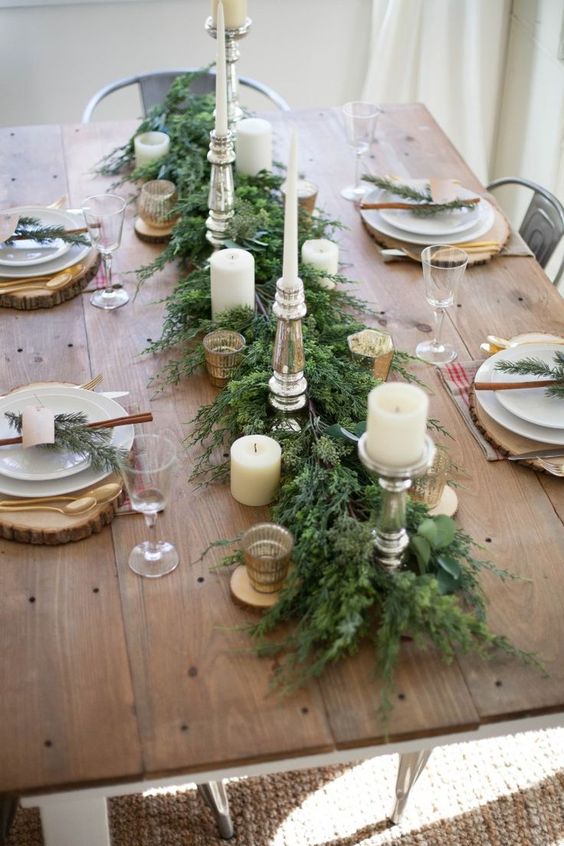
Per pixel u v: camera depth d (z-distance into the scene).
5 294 1.89
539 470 1.53
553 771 1.99
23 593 1.33
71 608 1.31
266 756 1.14
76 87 3.42
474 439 1.60
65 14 3.23
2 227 1.96
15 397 1.58
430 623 1.20
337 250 1.92
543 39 3.06
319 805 1.93
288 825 1.89
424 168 2.40
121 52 3.36
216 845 1.86
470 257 2.04
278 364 1.46
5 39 3.26
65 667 1.23
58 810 1.34
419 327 1.87
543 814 1.92
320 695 1.20
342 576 1.25
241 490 1.45
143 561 1.37
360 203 2.23
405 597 1.20
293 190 1.29
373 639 1.24
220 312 1.76
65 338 1.82
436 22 3.23
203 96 2.45
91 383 1.67
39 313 1.89
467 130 3.42
